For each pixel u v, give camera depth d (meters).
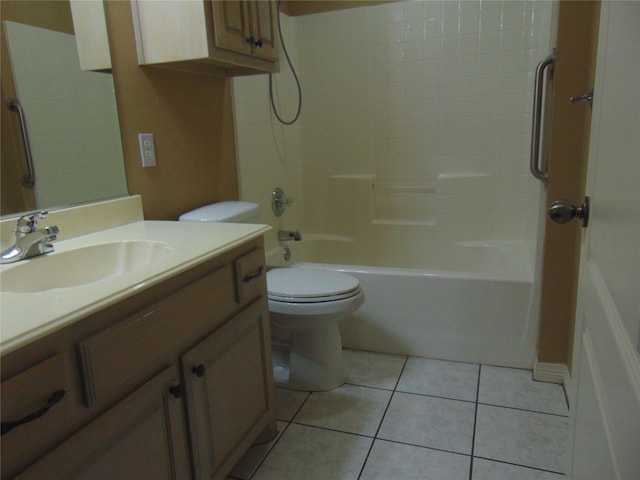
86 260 1.30
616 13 0.78
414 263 2.98
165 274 1.04
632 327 0.59
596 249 0.90
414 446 1.65
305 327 1.94
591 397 0.90
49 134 1.39
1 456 0.71
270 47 1.99
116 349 0.92
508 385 2.00
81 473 0.85
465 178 2.81
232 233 1.42
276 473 1.54
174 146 1.90
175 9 1.60
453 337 2.20
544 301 1.95
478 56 2.69
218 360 1.29
